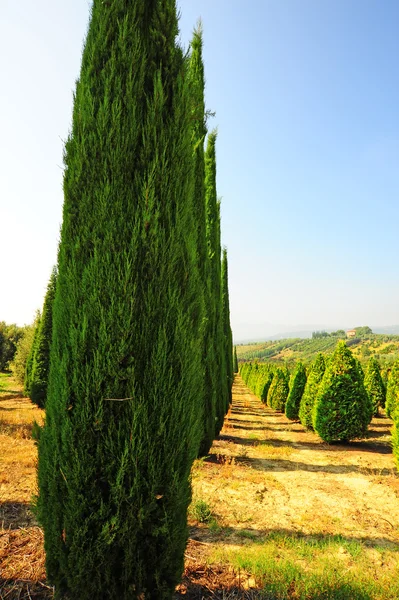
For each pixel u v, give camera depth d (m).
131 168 2.90
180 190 3.11
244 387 49.09
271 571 3.54
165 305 2.83
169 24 3.23
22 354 24.78
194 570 3.57
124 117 2.93
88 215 2.84
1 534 4.05
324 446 11.26
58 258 3.01
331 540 4.72
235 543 4.43
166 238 2.94
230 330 22.58
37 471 2.83
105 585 2.47
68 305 2.78
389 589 3.39
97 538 2.44
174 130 3.12
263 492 6.59
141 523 2.52
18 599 2.90
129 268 2.70
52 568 2.68
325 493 6.67
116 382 2.58
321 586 3.30
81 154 2.92
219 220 12.53
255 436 12.69
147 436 2.59
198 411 3.05
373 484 7.29
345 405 11.20
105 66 3.00
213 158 11.84
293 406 16.64
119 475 2.48
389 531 5.08
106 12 3.07
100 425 2.55
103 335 2.62
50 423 2.72
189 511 5.30
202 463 8.22
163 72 3.18
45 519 2.68
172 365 2.78
